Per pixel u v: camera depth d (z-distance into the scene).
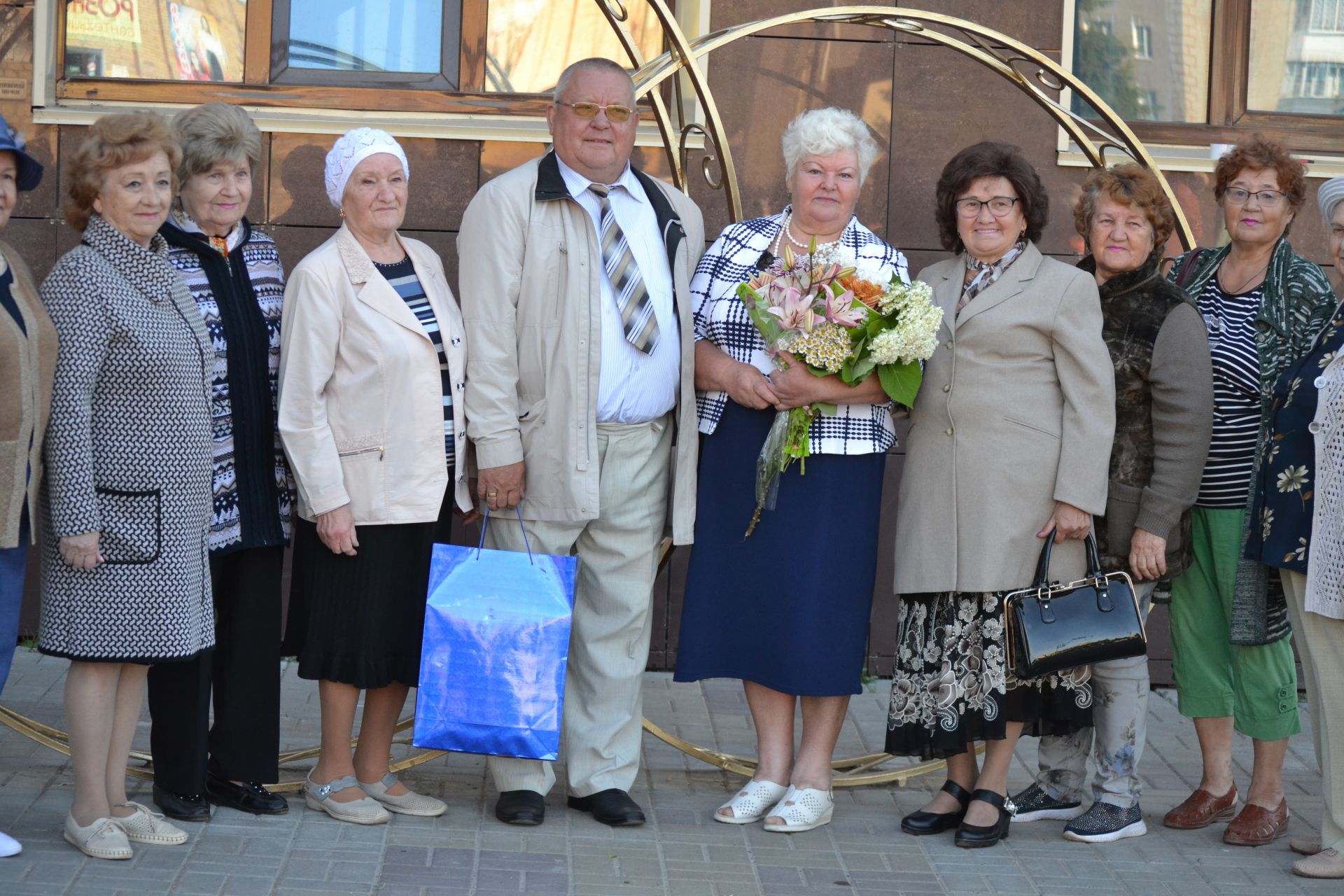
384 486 3.42
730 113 5.18
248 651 3.52
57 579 3.13
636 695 3.72
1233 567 3.70
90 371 3.05
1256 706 3.67
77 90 5.11
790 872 3.35
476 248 3.54
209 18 5.17
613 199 3.59
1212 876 3.43
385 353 3.41
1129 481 3.58
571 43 5.31
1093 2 5.38
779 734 3.78
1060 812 3.81
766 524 3.61
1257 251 3.75
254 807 3.55
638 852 3.43
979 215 3.53
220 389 3.38
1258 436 3.62
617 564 3.65
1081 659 3.43
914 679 3.62
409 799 3.62
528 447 3.55
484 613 3.45
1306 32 5.41
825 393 3.48
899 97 5.19
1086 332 3.50
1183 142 5.39
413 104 5.21
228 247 3.46
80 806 3.23
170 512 3.14
